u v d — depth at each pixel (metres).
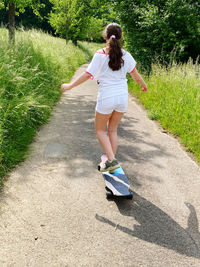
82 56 21.75
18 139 4.23
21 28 8.96
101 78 2.90
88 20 25.20
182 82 6.84
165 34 9.81
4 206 2.72
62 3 21.45
